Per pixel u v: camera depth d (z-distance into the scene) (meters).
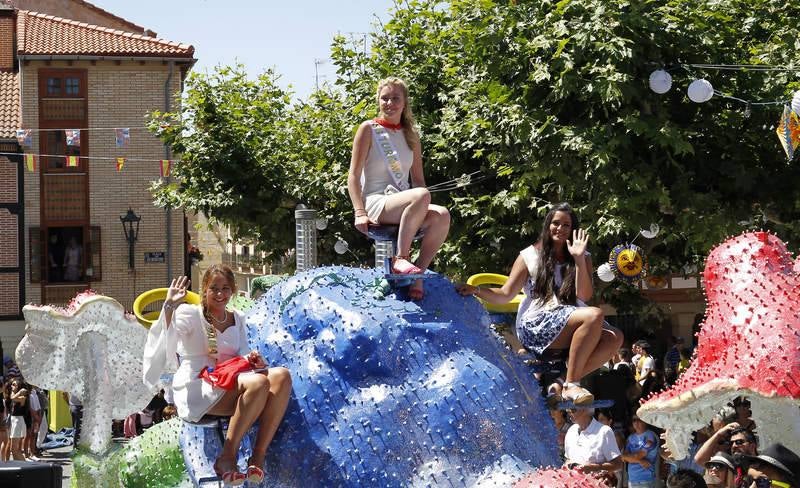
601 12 12.48
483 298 5.68
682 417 4.88
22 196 30.17
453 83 15.15
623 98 12.42
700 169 13.48
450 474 4.71
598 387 11.10
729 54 13.40
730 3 13.70
